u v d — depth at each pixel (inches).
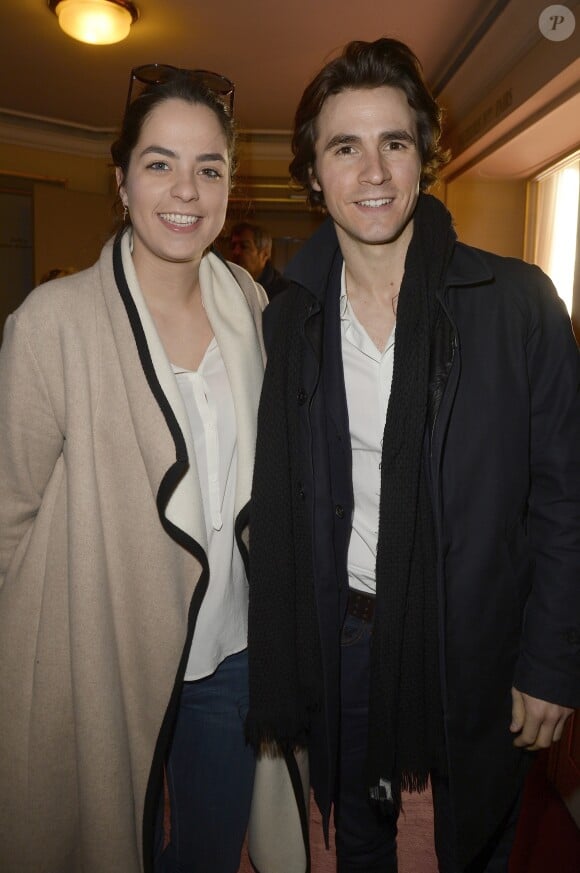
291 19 145.6
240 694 50.7
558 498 43.4
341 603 49.4
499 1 121.6
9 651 47.3
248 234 146.0
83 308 44.6
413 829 75.5
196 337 48.0
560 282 149.6
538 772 87.1
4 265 248.7
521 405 42.3
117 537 45.4
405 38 148.6
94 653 44.7
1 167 236.1
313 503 46.4
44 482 46.6
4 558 47.3
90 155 248.1
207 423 46.3
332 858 70.9
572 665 42.6
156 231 44.4
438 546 42.2
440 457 41.9
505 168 159.8
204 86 45.0
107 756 45.5
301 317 47.5
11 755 47.9
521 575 44.5
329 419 47.2
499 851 50.3
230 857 53.6
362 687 51.9
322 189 46.3
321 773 50.2
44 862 48.8
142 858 48.6
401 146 43.9
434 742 47.1
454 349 41.8
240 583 50.0
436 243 44.6
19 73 186.9
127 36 157.6
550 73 111.0
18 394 43.8
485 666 43.9
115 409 44.5
